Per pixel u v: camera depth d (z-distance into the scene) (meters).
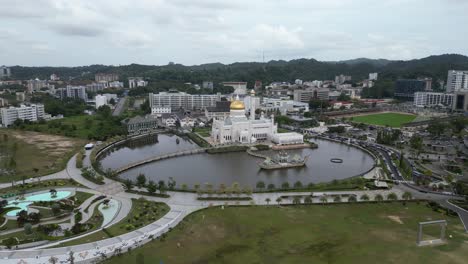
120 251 135.12
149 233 153.00
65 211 175.62
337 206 187.25
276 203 191.88
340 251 137.25
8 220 167.62
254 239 147.00
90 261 129.50
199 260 129.62
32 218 162.75
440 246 142.38
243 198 198.62
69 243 143.50
